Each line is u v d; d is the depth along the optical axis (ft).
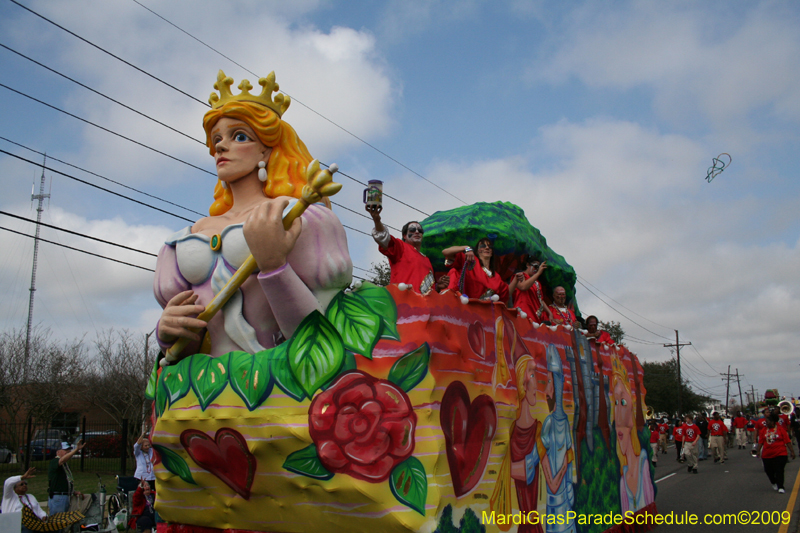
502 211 22.35
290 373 12.23
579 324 25.91
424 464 11.69
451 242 21.13
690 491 43.78
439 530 11.69
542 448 17.71
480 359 14.39
